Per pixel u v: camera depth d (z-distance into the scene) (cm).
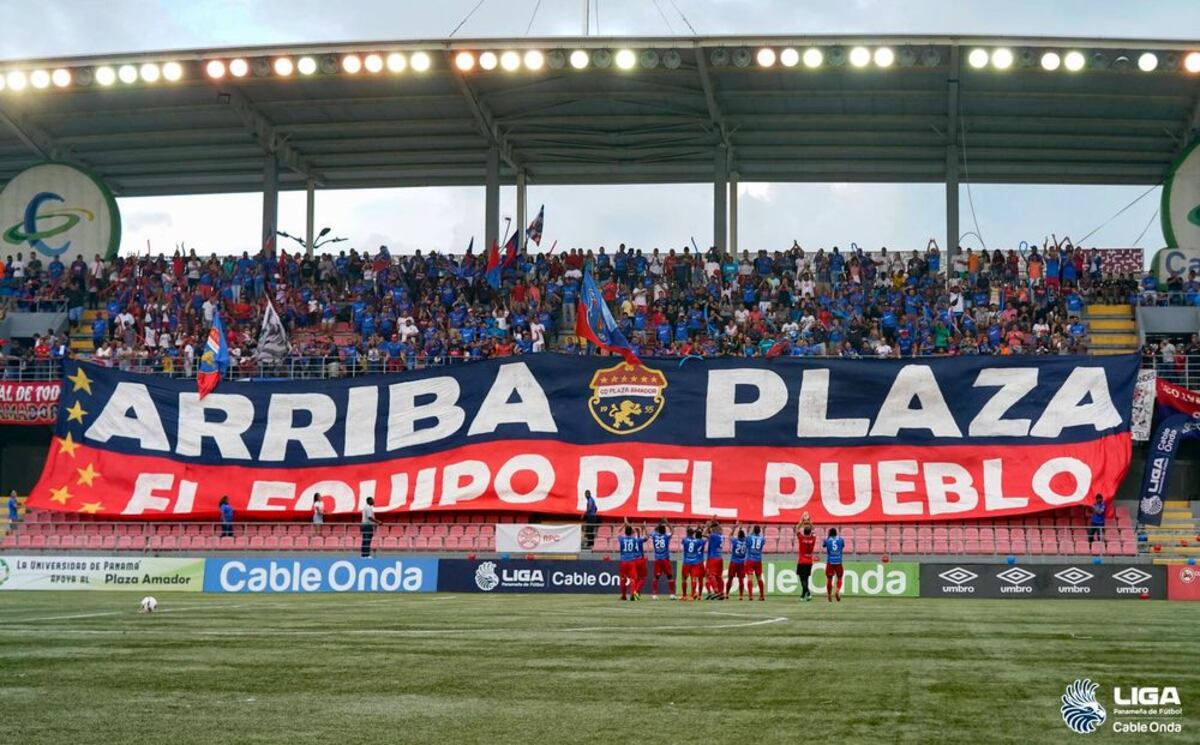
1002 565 3609
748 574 3412
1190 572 3541
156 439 4788
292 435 4762
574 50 4716
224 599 3356
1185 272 5181
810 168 5919
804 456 4544
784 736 1155
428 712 1286
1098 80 5006
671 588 3500
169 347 5300
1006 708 1311
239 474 4728
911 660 1755
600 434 4628
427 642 2002
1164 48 4556
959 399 4541
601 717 1257
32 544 4609
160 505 4694
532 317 5338
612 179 6081
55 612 2731
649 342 5184
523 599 3388
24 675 1564
